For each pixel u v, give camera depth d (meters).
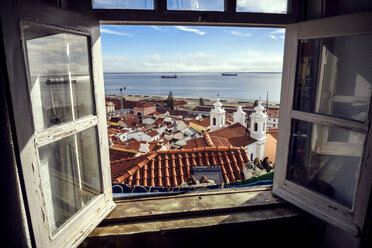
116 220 1.52
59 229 1.19
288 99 1.55
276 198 1.75
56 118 1.24
